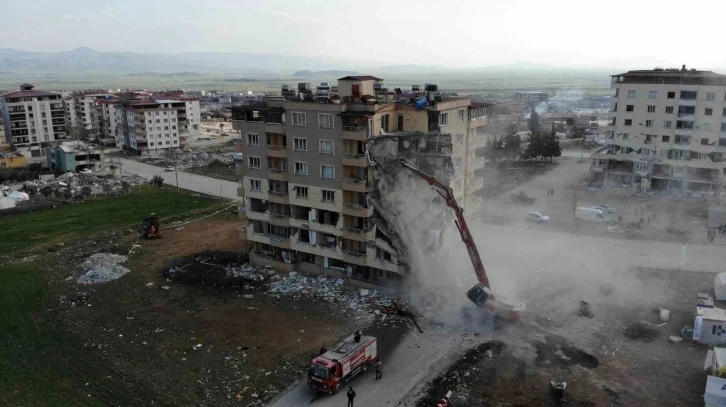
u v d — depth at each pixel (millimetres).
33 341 56781
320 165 66750
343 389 46375
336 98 67875
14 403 45375
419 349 52781
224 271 74125
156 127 192250
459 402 43844
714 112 102688
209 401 45312
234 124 72875
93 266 79188
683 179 108062
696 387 44719
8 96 192000
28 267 80625
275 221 72500
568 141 190375
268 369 50125
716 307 56719
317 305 63875
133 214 110562
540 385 45875
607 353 50469
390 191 64312
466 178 76062
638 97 110812
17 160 162375
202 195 125312
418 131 67188
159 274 75312
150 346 55031
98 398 46062
